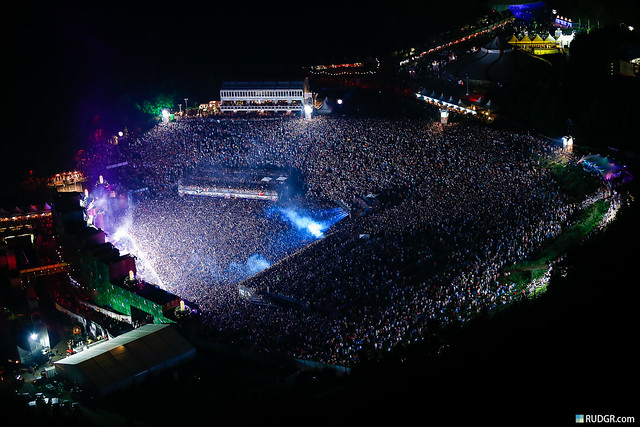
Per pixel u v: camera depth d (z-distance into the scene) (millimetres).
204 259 183875
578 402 83375
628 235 128000
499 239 165375
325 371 129750
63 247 193250
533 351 98125
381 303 151125
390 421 94938
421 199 193750
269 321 149375
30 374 146875
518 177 192500
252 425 110000
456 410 91125
